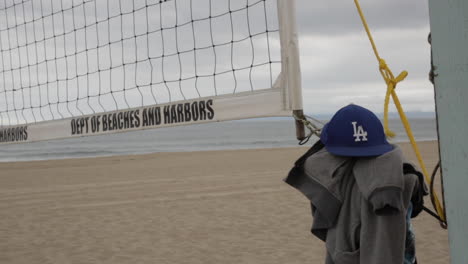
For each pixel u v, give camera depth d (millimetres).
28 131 4406
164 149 46281
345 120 1983
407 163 1901
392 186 1807
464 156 1616
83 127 3844
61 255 6137
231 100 2863
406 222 1947
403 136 61812
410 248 2010
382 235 1819
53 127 4117
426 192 1986
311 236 6863
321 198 1947
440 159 1689
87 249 6398
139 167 19938
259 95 2701
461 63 1606
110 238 6980
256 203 9539
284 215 8336
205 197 10477
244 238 6809
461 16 1600
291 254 5973
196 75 3402
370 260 1835
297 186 2029
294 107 2438
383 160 1892
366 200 1880
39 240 6957
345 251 1911
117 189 12461
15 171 19922
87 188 12922
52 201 10648
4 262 5867
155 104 3289
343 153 1941
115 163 22812
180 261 5762
